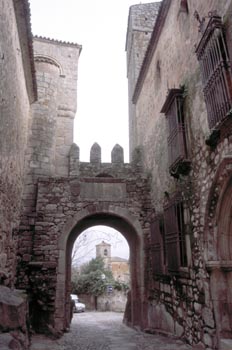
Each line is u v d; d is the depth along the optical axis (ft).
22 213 34.55
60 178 35.35
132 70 55.88
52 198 34.53
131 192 36.32
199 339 19.86
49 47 51.67
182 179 24.16
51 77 44.21
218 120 17.12
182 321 23.47
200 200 20.48
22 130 32.89
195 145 21.68
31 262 31.48
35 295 30.19
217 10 18.51
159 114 33.83
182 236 23.58
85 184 35.63
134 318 36.17
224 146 17.10
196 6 22.59
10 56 23.81
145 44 55.11
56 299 31.17
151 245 33.12
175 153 24.34
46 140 40.37
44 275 31.27
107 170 44.27
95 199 35.27
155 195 34.04
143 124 43.11
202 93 20.59
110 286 84.02
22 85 31.37
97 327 38.11
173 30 28.81
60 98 49.57
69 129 48.42
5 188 23.93
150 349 21.66
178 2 26.99
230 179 16.85
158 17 32.42
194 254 21.17
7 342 14.20
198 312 20.20
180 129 23.72
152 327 31.53
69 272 37.52
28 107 38.65
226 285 17.88
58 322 30.53
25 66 31.37
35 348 22.07
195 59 22.30
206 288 18.97
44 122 41.04
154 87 36.60
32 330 28.04
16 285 30.58
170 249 25.58
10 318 16.56
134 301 36.78
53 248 32.78
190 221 22.15
